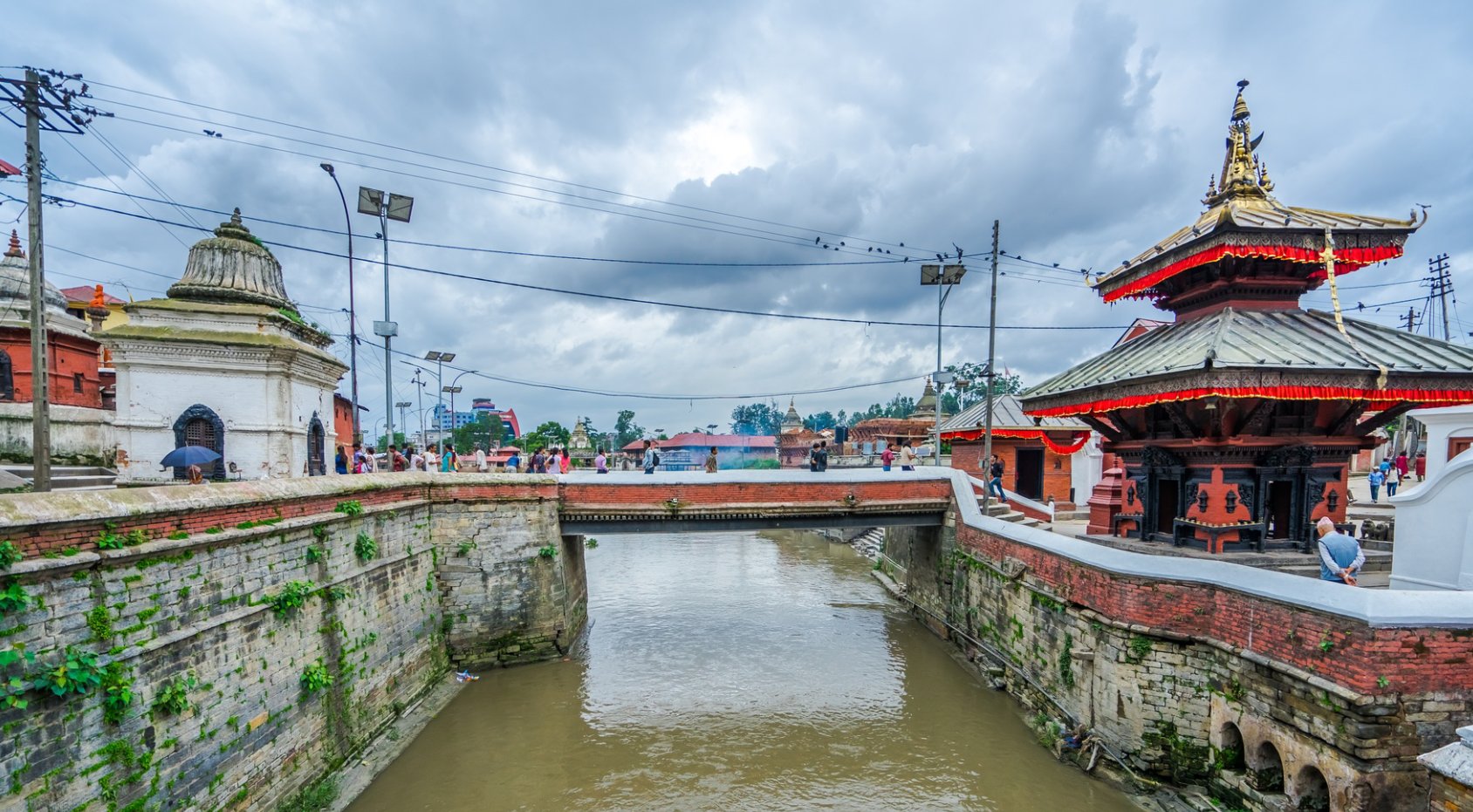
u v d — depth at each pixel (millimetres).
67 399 23297
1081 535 19766
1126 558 13547
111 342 18891
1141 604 12758
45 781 8492
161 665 10086
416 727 16484
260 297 21391
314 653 13656
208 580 11086
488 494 20531
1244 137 15398
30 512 8500
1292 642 10266
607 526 22422
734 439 78250
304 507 13727
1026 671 17266
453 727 16703
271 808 12078
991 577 19688
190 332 19406
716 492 22562
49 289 24438
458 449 71875
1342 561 11305
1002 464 28516
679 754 15391
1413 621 9055
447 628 19875
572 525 22391
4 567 8172
